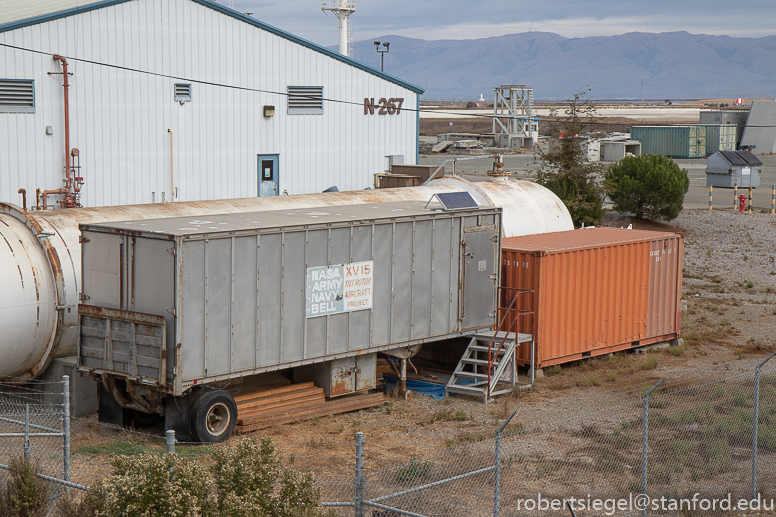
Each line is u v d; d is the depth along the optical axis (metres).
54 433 10.99
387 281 16.94
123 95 26.81
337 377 16.64
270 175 31.52
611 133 87.19
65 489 10.03
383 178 30.67
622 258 21.45
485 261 18.86
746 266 34.94
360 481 9.26
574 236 22.69
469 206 18.45
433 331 17.95
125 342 14.13
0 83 23.84
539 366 19.44
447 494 11.72
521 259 19.67
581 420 15.94
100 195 26.58
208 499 8.57
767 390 17.39
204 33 28.78
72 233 16.55
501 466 13.03
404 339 17.39
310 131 32.53
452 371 19.91
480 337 18.92
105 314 14.33
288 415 15.70
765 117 86.56
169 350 13.66
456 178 26.17
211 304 14.03
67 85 25.19
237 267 14.36
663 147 84.44
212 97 29.31
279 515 8.70
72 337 16.25
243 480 8.75
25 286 15.45
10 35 23.92
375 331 16.84
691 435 14.71
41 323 15.70
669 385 18.53
